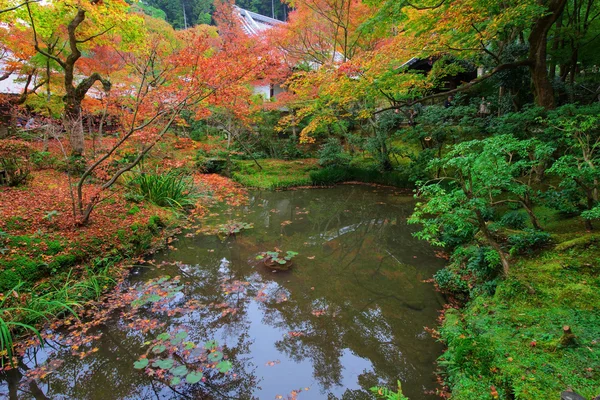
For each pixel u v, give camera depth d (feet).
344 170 47.62
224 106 43.55
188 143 37.83
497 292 13.80
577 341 10.00
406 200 38.06
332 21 39.86
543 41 25.16
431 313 15.74
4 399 10.93
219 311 16.25
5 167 24.07
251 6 100.42
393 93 35.40
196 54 20.12
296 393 11.29
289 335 14.52
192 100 21.76
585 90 36.96
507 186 15.80
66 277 16.57
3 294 13.93
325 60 44.47
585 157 15.66
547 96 25.85
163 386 11.44
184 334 13.76
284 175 48.83
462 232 19.22
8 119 36.40
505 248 16.56
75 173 29.35
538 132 24.68
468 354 10.53
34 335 13.57
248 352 13.41
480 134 34.47
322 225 30.94
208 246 24.68
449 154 15.57
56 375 11.96
